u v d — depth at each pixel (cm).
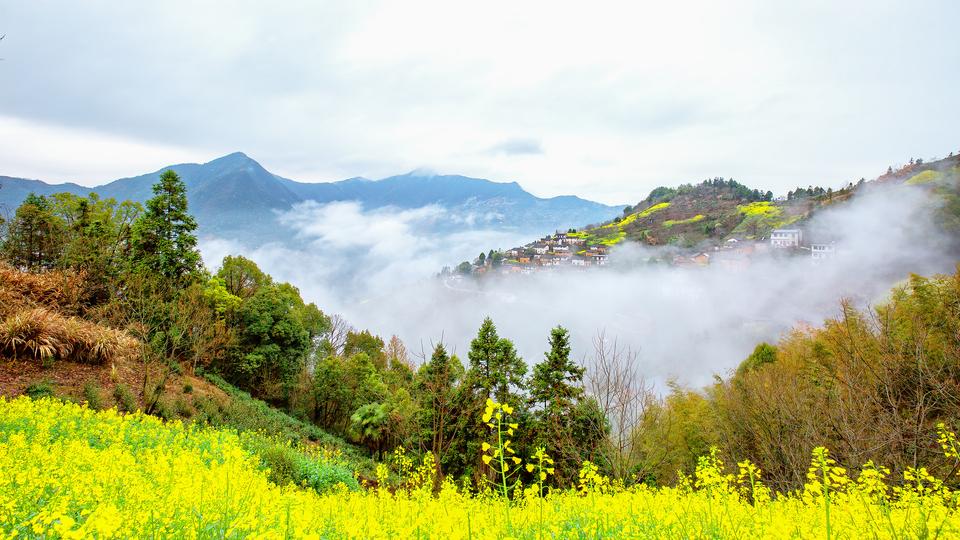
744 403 2028
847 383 1357
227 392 2723
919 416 1230
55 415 1195
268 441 1806
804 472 1358
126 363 2094
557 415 1906
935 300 1786
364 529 541
